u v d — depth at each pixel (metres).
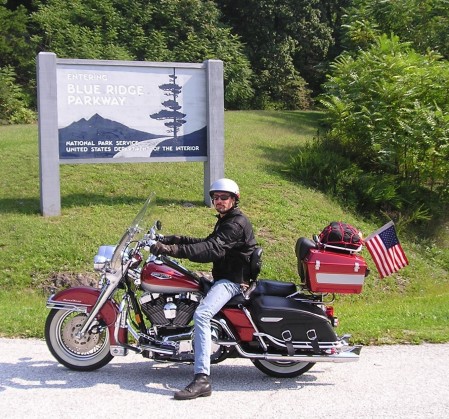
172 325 5.89
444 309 9.12
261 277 11.09
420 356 6.82
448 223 16.14
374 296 11.52
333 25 35.22
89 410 5.12
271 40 33.59
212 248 5.71
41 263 10.53
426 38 21.34
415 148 16.05
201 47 29.62
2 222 11.68
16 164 14.96
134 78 12.54
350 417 5.09
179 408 5.21
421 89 16.59
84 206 12.62
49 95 11.95
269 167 16.33
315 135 20.25
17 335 7.35
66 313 6.05
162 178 14.43
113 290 5.94
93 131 12.34
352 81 17.23
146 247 5.68
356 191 15.66
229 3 33.94
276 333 5.87
